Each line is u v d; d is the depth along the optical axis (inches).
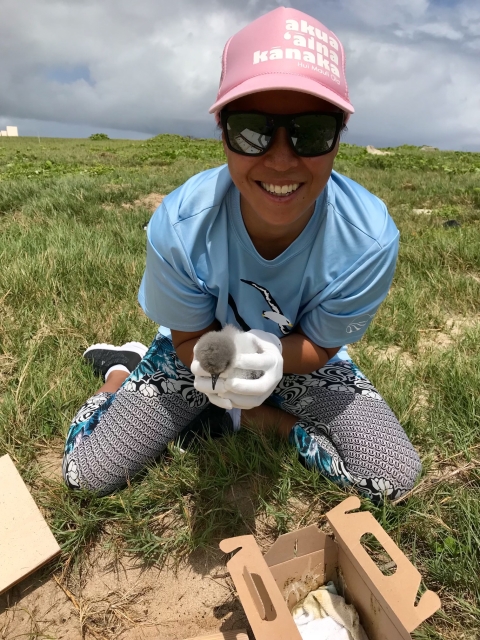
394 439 32.7
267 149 23.2
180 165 182.9
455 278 63.6
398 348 51.9
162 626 27.1
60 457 36.3
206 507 32.4
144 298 34.1
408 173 170.7
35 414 37.8
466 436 36.6
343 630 25.0
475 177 163.2
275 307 31.6
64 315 51.0
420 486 32.4
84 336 48.3
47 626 27.0
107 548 30.6
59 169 168.6
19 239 70.1
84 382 41.8
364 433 32.7
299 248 28.8
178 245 27.8
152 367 34.8
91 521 30.6
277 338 29.9
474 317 58.2
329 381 35.4
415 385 43.4
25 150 291.1
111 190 110.2
